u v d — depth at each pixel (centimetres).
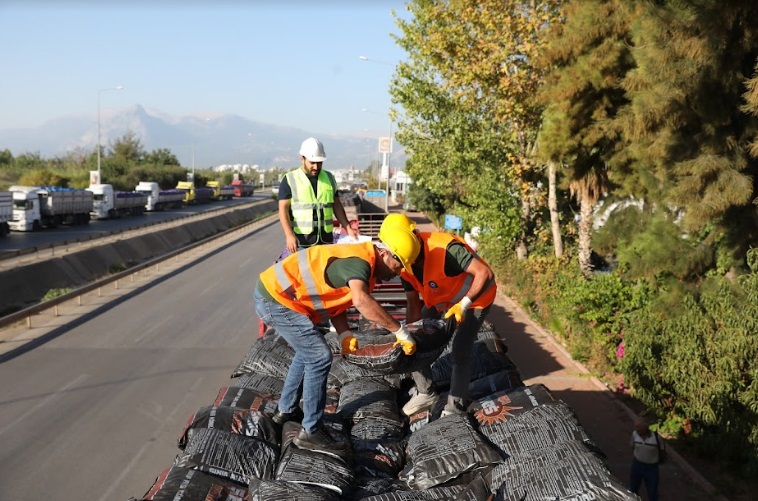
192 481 459
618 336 1447
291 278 479
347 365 677
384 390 627
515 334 1838
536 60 1747
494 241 2642
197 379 1452
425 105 2580
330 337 766
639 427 851
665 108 1065
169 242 4666
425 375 596
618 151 1543
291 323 486
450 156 2589
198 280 2892
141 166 9806
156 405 1282
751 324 946
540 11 2111
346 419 579
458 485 467
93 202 6041
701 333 1051
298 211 686
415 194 5350
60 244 3412
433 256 520
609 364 1459
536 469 455
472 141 2433
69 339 1808
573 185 1834
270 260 3631
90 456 1044
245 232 5403
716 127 1091
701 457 1035
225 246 4350
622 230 1563
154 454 1055
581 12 1426
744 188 1009
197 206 8838
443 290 530
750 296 966
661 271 1293
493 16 2106
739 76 1043
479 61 2150
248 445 502
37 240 4288
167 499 439
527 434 497
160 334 1872
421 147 2809
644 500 908
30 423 1182
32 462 1020
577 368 1498
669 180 1245
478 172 2559
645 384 1152
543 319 1941
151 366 1550
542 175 2472
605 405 1263
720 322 1041
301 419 555
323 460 474
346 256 473
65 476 973
